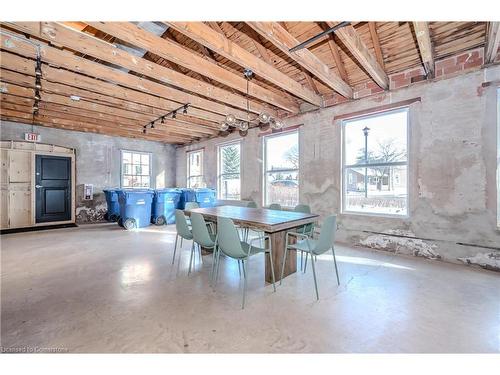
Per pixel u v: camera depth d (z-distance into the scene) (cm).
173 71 357
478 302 224
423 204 350
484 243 304
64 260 349
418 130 353
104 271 306
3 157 554
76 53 339
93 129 649
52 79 340
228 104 480
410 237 363
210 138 734
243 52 298
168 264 334
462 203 318
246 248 260
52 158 624
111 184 728
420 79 352
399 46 329
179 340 173
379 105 393
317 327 188
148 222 625
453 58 324
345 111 434
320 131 469
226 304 224
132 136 736
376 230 397
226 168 705
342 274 295
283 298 236
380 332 181
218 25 326
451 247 327
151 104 450
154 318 200
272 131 557
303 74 416
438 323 192
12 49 268
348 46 273
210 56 378
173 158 874
